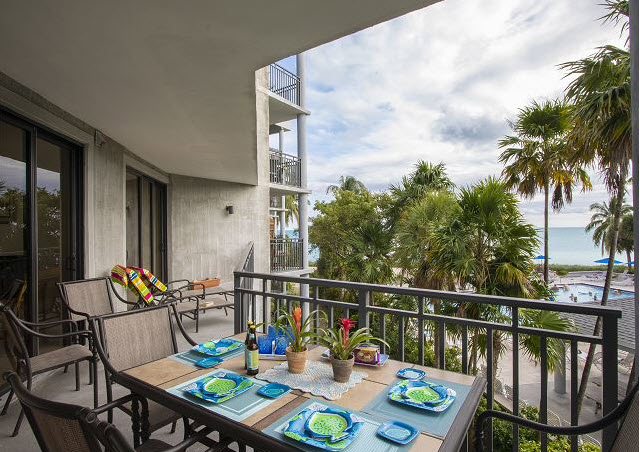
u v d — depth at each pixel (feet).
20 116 9.96
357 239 45.11
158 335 7.34
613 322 5.55
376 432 3.82
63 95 10.52
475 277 21.72
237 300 11.16
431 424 4.00
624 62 17.79
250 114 12.38
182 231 27.04
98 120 12.98
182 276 26.91
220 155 19.29
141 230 21.12
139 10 6.21
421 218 28.94
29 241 10.55
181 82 9.55
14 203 10.00
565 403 34.81
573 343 5.91
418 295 7.45
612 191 21.25
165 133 14.85
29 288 10.53
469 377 5.28
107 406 5.20
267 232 33.58
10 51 7.79
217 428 4.10
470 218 21.86
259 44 7.50
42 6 6.06
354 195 61.98
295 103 44.70
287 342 6.40
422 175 53.01
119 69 8.71
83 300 11.77
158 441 5.44
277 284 41.70
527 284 20.63
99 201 14.61
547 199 29.78
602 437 5.62
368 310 8.18
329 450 3.47
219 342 6.88
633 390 4.19
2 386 9.02
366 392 4.80
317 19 6.52
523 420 5.09
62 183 12.57
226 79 9.36
